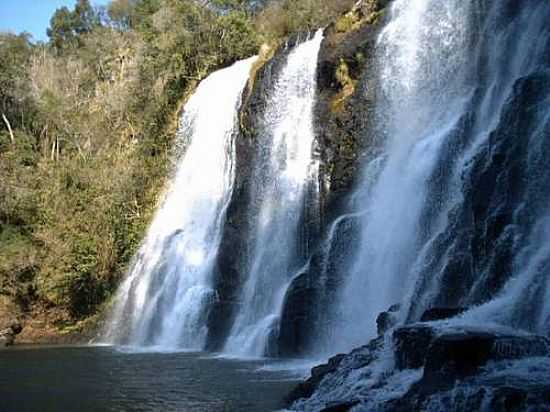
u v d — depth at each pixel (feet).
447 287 65.62
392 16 109.40
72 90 190.49
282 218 113.80
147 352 103.14
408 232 85.46
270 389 62.18
